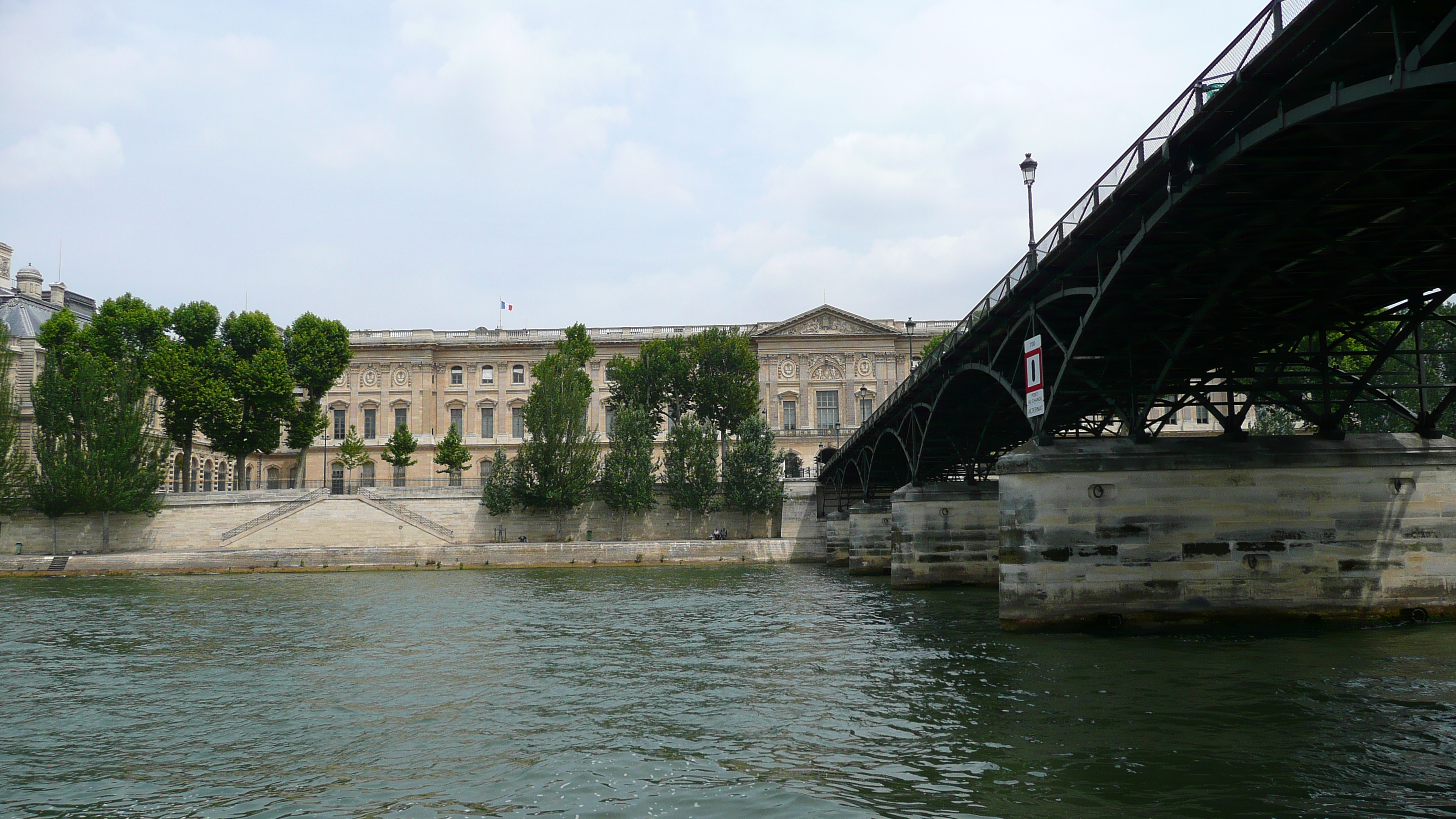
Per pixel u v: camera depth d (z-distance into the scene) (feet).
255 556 226.38
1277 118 48.88
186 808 47.16
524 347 355.36
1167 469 84.48
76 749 58.80
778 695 69.10
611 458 261.24
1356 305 79.82
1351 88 43.68
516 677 78.64
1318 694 61.62
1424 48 39.60
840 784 47.44
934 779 47.78
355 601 145.48
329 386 294.25
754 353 345.72
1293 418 230.89
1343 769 47.11
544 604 138.00
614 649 92.32
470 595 153.38
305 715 66.39
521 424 353.10
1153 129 59.98
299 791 49.16
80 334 264.93
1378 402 88.22
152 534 246.88
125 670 85.51
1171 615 83.66
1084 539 84.28
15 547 239.71
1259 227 62.75
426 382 351.87
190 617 126.00
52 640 104.58
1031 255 84.23
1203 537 84.12
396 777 51.19
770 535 267.80
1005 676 70.03
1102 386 96.58
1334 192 56.65
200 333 271.69
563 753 54.65
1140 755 50.24
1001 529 88.12
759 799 45.52
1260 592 83.71
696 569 219.41
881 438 167.63
